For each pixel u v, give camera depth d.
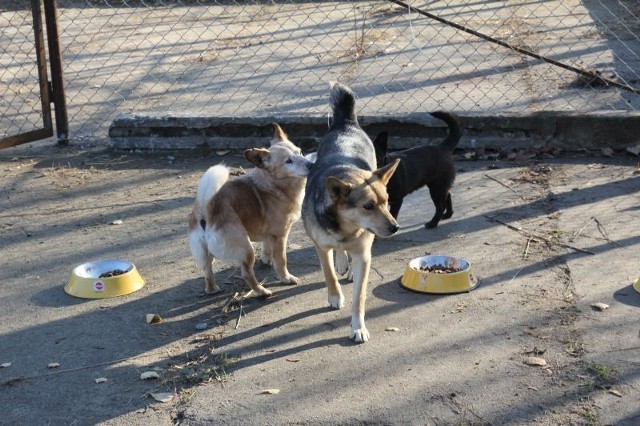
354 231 3.77
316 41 8.23
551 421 3.33
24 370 3.69
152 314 3.97
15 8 10.38
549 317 3.83
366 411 3.41
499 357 3.63
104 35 8.94
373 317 3.91
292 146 4.12
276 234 4.13
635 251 4.23
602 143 5.30
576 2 9.44
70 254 4.48
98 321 3.96
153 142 5.60
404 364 3.62
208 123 5.54
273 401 3.48
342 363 3.65
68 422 3.43
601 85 6.17
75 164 5.45
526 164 5.20
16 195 5.08
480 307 3.92
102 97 6.61
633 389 3.44
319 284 4.18
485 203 4.77
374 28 8.65
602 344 3.66
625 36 7.70
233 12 9.96
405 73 6.80
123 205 4.94
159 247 4.52
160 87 6.80
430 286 4.03
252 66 7.34
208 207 4.00
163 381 3.60
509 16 8.91
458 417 3.37
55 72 5.59
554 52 7.21
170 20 9.62
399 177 4.38
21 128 6.05
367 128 5.43
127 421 3.43
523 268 4.17
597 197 4.75
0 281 4.27
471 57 7.20
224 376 3.61
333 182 3.71
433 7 9.58
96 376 3.64
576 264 4.16
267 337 3.83
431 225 4.57
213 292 4.13
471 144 5.39
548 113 5.32
